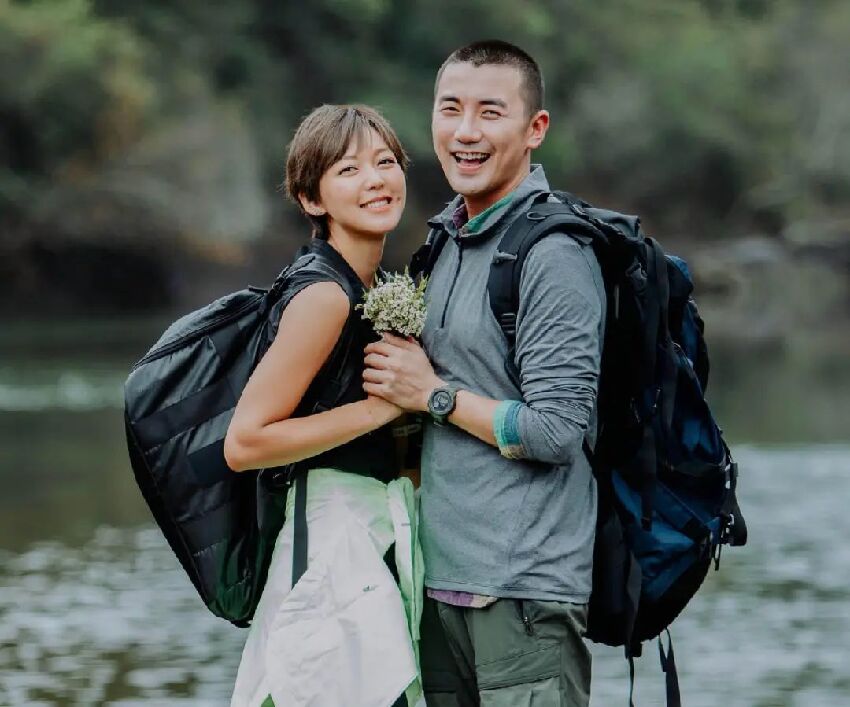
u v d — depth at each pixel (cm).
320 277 519
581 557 514
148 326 5153
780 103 8444
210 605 533
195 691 948
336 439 512
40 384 3281
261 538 536
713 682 980
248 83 6512
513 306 510
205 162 5694
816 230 7262
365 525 521
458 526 515
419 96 6988
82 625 1134
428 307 530
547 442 496
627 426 531
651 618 547
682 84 8144
